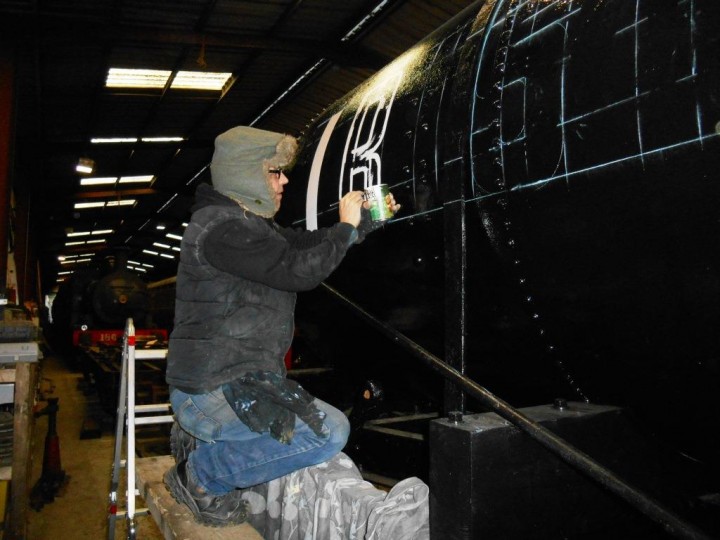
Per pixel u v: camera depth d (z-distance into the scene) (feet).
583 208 4.38
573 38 4.51
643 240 4.08
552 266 4.83
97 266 61.46
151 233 101.91
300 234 6.88
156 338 43.34
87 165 46.44
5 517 12.84
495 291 5.50
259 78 36.65
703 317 3.93
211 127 46.03
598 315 4.66
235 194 5.65
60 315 66.80
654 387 4.64
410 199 6.09
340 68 34.65
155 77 35.14
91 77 33.42
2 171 26.55
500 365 6.00
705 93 3.55
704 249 3.76
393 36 30.60
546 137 4.56
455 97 5.50
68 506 17.35
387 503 5.70
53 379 50.34
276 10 28.12
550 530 4.70
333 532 6.37
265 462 5.74
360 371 9.01
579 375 5.26
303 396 5.67
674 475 5.37
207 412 5.65
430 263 6.15
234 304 5.49
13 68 26.78
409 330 7.10
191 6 26.94
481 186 5.20
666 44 3.81
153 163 57.52
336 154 7.49
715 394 4.23
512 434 4.54
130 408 9.55
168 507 7.47
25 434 12.70
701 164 3.61
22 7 25.41
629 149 3.99
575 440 4.78
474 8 6.64
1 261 26.37
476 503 4.35
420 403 9.89
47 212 70.74
